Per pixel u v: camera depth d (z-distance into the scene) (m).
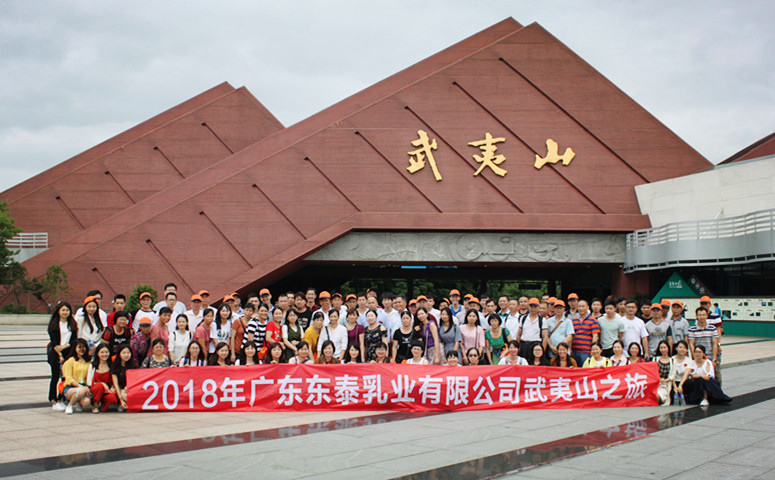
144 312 11.55
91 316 11.12
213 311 11.91
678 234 32.78
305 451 7.80
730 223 31.08
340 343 12.16
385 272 49.22
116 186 48.94
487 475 6.67
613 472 6.77
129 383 10.60
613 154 37.97
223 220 36.78
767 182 30.98
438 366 11.14
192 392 10.74
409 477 6.62
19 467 6.98
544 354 12.68
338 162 37.78
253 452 7.74
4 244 39.38
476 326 12.70
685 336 12.34
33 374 16.06
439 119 38.53
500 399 11.15
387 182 37.66
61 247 36.59
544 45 39.41
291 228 36.88
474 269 49.38
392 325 13.23
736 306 31.50
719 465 7.06
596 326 12.38
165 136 50.31
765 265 30.41
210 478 6.55
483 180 37.78
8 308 37.62
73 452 7.73
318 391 10.91
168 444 8.19
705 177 33.94
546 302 13.81
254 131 50.62
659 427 9.37
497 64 39.28
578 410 11.00
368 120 38.44
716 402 11.80
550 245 37.56
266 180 37.41
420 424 9.66
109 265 36.00
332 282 57.47
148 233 36.41
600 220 36.84
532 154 38.03
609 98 38.56
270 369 10.90
